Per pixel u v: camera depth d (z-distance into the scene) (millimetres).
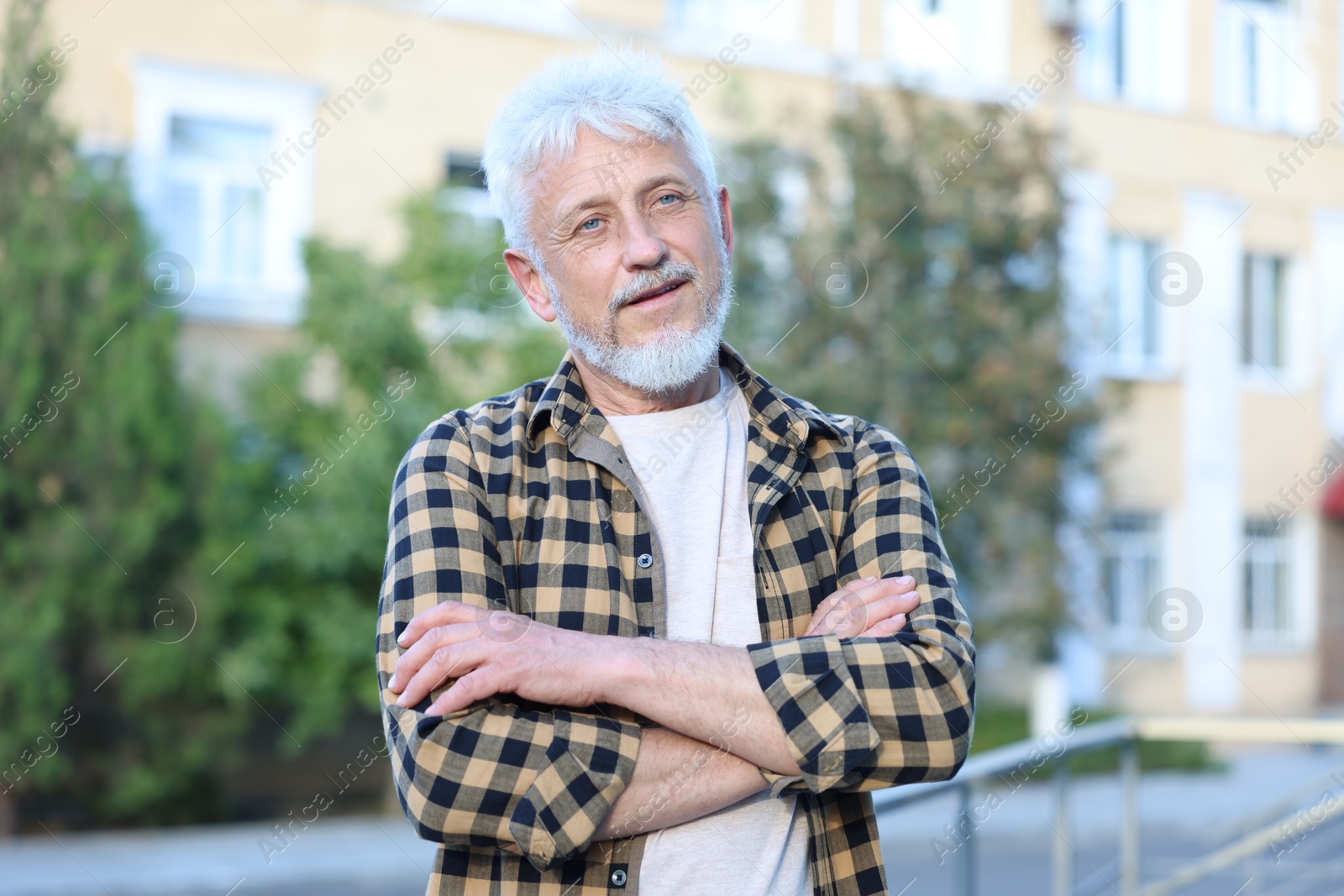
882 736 1220
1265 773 10727
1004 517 8758
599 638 1242
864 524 1400
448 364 8648
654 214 1357
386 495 8281
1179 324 12109
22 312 7812
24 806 8023
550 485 1349
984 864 7023
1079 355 9156
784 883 1235
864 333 8664
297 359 8492
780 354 8609
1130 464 11953
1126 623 12016
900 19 10148
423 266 8680
